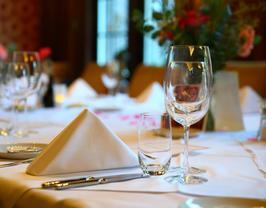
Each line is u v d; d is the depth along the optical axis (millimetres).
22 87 1609
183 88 982
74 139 1002
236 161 1145
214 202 782
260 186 904
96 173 991
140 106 2473
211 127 1648
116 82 3215
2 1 6812
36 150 1166
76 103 2559
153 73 3705
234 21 1621
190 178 947
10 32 6902
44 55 2514
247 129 1717
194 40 1600
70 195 824
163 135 1005
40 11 7086
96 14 6238
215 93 1652
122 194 836
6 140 1413
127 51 5473
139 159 994
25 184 893
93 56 6312
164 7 1653
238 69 2895
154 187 878
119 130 1641
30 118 1966
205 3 1605
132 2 5426
